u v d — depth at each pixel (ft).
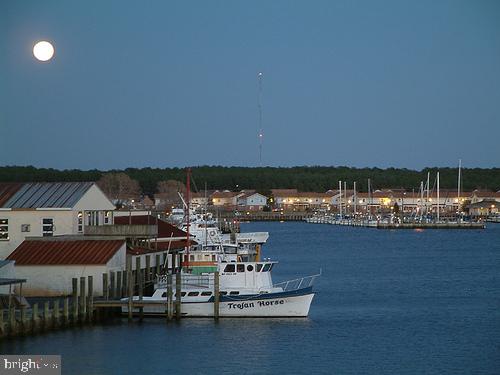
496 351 270.67
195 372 239.71
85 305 285.64
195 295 302.66
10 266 294.25
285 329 291.79
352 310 349.20
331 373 241.96
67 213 364.99
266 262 309.01
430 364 253.24
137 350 259.60
